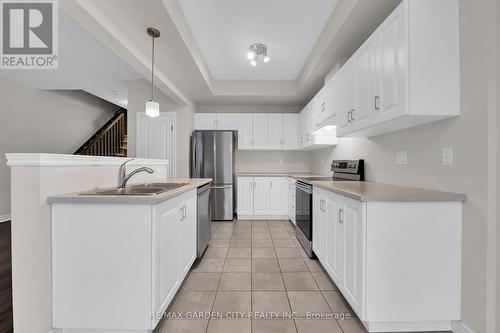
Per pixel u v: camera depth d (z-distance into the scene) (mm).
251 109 5039
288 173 4789
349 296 1593
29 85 4418
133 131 4164
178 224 1792
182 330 1485
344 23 2113
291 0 2209
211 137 4316
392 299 1404
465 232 1395
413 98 1418
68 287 1360
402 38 1450
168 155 4203
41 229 1352
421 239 1409
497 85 1271
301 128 4406
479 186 1318
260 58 3250
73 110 5602
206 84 3666
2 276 2131
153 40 2336
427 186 1715
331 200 1946
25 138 4551
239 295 1872
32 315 1365
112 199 1333
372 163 2475
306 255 2674
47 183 1374
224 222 4211
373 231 1400
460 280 1417
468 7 1371
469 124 1372
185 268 1992
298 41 2941
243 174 4434
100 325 1362
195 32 2732
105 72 3750
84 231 1358
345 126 2318
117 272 1354
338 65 2818
